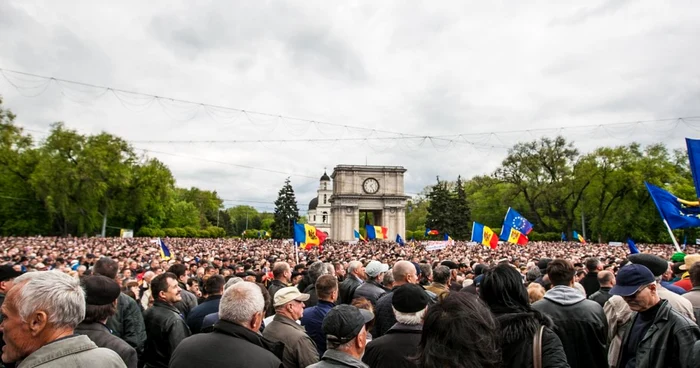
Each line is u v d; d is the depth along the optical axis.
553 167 71.19
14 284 3.57
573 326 4.94
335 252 36.06
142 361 6.58
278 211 120.00
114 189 76.25
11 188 75.50
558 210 76.00
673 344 4.59
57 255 25.06
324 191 159.50
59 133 71.31
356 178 99.81
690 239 65.50
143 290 11.70
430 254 34.66
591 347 4.92
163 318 6.42
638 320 5.20
